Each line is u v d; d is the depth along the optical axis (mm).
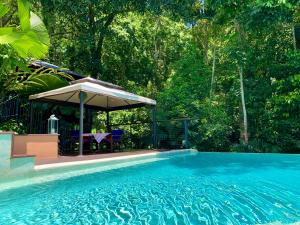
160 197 4461
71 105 12750
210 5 14656
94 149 12852
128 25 17609
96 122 16016
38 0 13836
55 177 6305
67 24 17188
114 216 3516
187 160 9625
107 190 5016
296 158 9703
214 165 8273
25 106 12180
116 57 19203
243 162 8867
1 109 11250
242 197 4379
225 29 18047
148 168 7801
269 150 14391
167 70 22297
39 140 7840
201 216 3469
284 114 14195
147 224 3182
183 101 15039
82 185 5477
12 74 10281
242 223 3186
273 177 6121
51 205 4074
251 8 12672
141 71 20391
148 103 11641
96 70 17125
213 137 14336
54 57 17422
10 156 5703
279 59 16047
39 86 11492
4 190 5027
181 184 5488
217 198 4336
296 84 13898
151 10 14828
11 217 3518
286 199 4227
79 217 3488
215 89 19344
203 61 18844
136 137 14820
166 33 20906
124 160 8758
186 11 15281
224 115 14891
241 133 15344
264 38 16578
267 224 3133
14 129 11484
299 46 15812
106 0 14555
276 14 12281
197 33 19891
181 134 13711
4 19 12578
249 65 16172
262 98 15305
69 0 13180
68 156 8906
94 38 16281
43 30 7273
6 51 9055
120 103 13484
